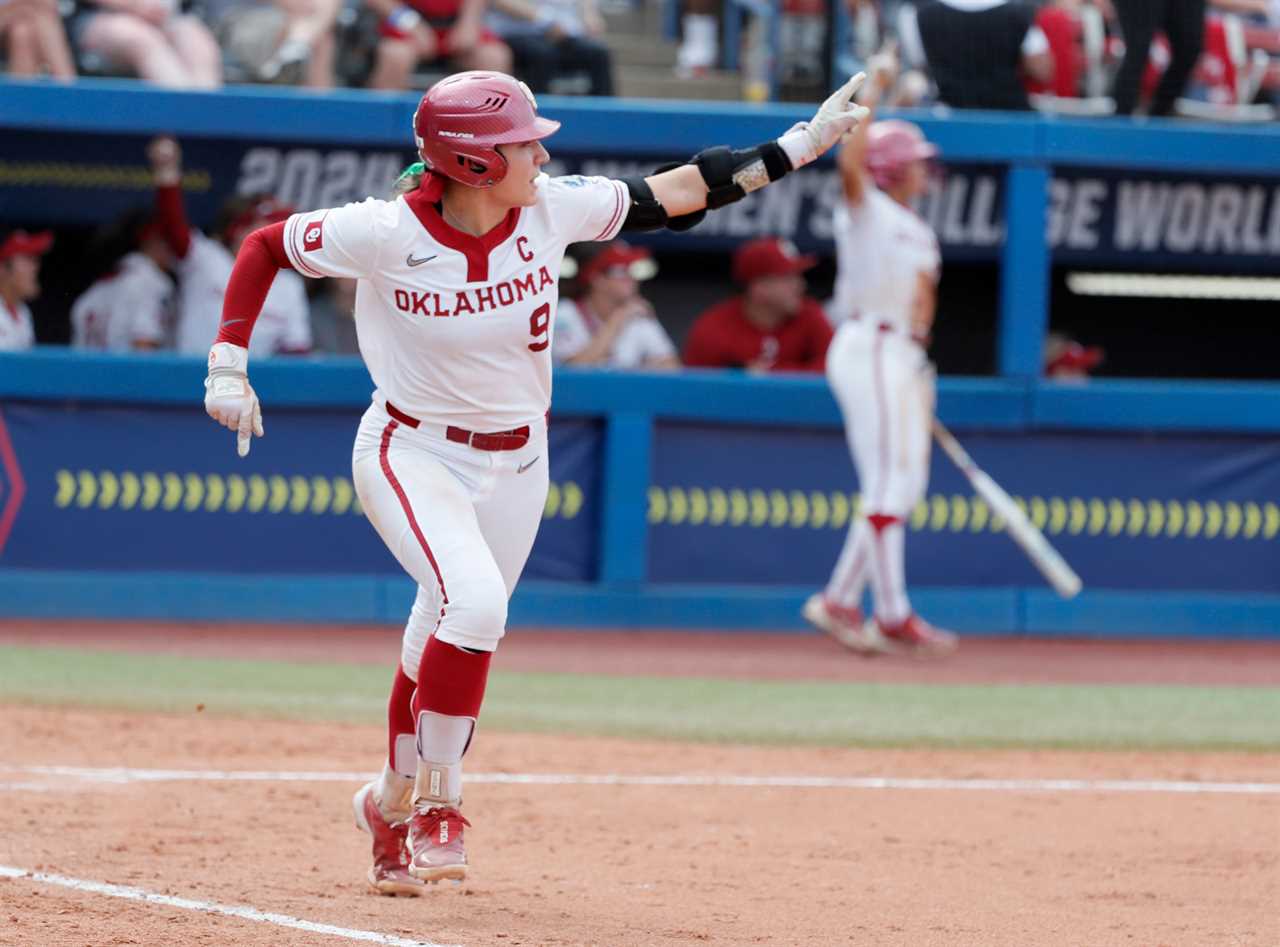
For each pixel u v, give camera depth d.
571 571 39.59
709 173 15.48
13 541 37.75
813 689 31.52
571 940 13.91
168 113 38.16
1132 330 49.88
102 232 41.62
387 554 39.12
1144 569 41.16
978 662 35.81
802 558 40.41
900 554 34.81
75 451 37.94
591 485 39.56
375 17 42.88
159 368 37.78
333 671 31.80
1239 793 22.66
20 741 24.06
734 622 39.75
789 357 41.47
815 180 45.16
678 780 22.91
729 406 39.47
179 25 41.41
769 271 40.47
